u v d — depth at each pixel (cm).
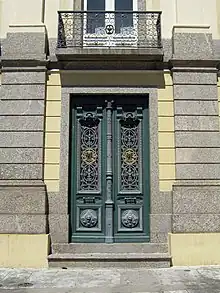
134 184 880
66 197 848
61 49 866
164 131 873
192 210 828
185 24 904
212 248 813
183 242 812
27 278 712
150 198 857
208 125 863
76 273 748
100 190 874
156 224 842
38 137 855
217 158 853
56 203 845
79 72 888
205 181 843
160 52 869
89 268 790
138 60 881
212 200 832
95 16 926
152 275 728
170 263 802
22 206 824
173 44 893
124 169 884
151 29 913
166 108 880
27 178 841
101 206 870
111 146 885
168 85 888
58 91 884
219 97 891
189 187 837
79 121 897
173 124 873
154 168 861
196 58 880
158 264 796
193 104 870
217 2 948
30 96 869
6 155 847
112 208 864
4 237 809
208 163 850
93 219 864
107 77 890
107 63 888
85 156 886
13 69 877
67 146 866
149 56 873
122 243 850
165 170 859
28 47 884
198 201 831
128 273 746
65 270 776
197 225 822
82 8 949
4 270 777
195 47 889
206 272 751
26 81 874
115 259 793
